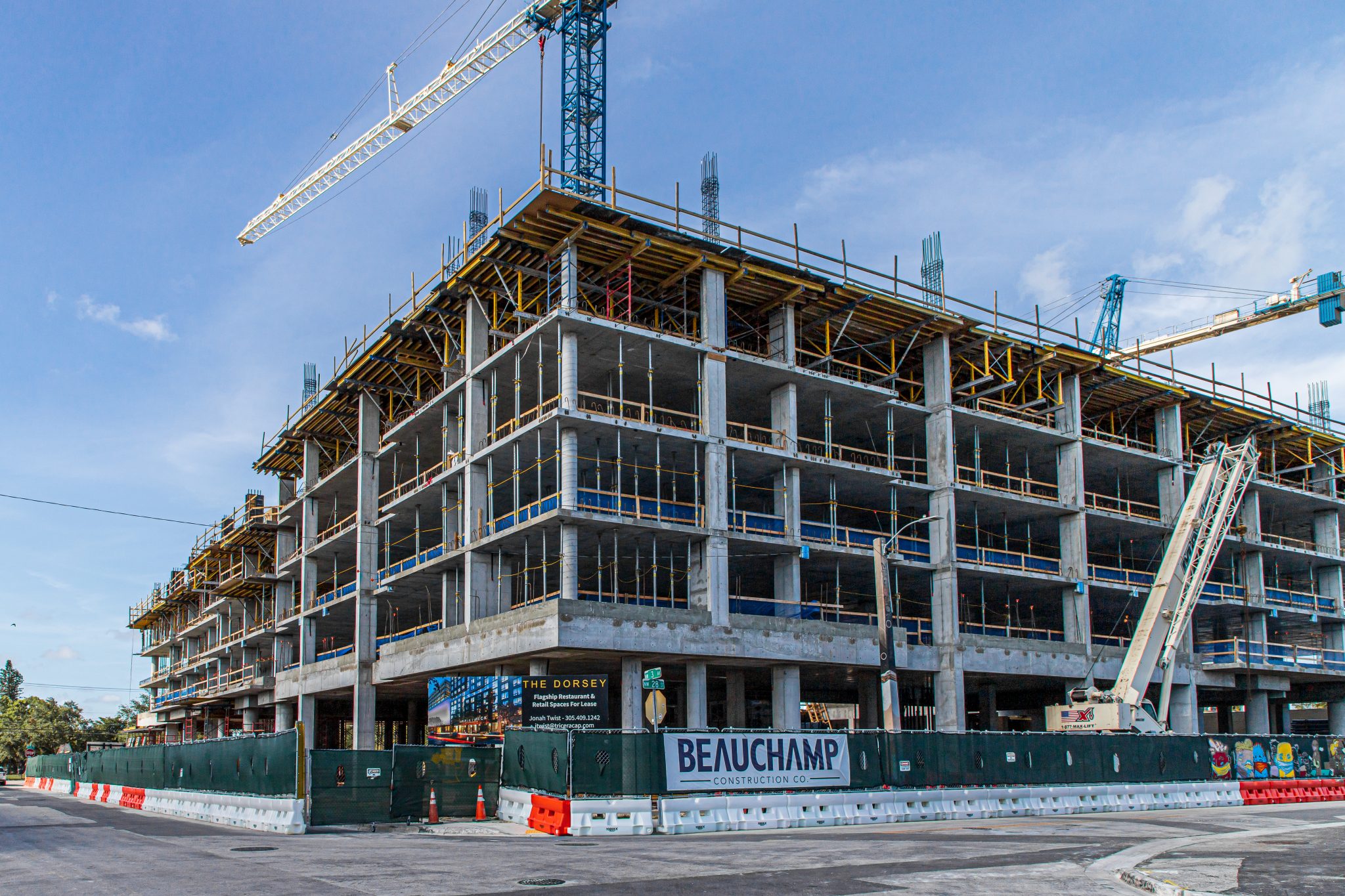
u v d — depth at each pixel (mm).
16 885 15609
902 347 54688
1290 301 94500
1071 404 58312
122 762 43000
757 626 43656
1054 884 14953
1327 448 73688
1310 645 75188
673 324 49875
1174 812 33312
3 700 158875
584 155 75812
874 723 55594
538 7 79188
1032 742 32688
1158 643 46688
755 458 46594
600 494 42344
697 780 26297
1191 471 63750
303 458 72875
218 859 19031
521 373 47312
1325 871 15570
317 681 60969
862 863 17812
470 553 46219
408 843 22719
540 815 26172
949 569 50844
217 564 91688
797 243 48250
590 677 37656
